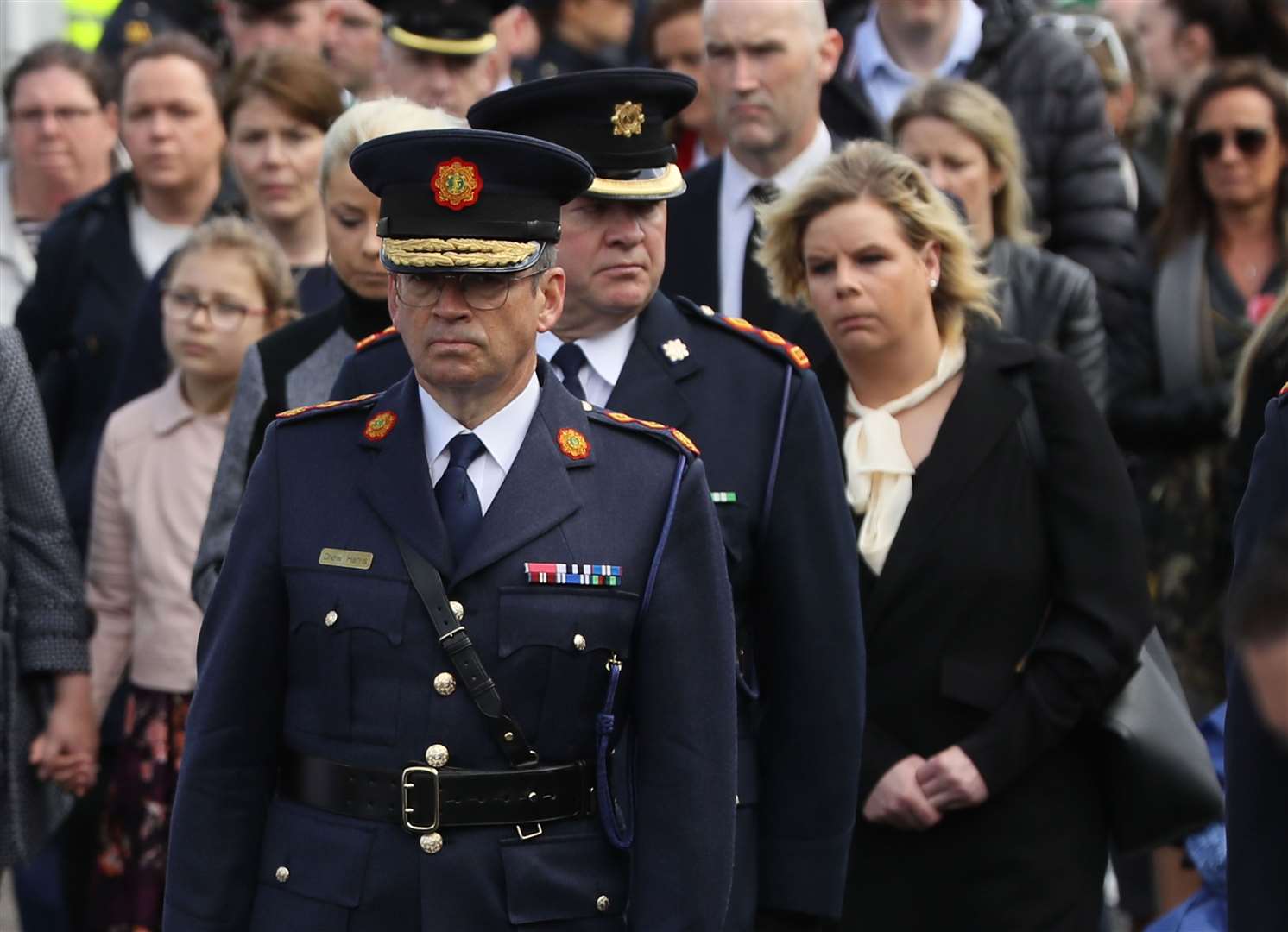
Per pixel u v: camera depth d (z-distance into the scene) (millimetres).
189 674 20938
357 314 18484
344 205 18141
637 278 15742
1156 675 18000
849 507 17406
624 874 13156
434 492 13117
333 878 12781
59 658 20438
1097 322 22797
